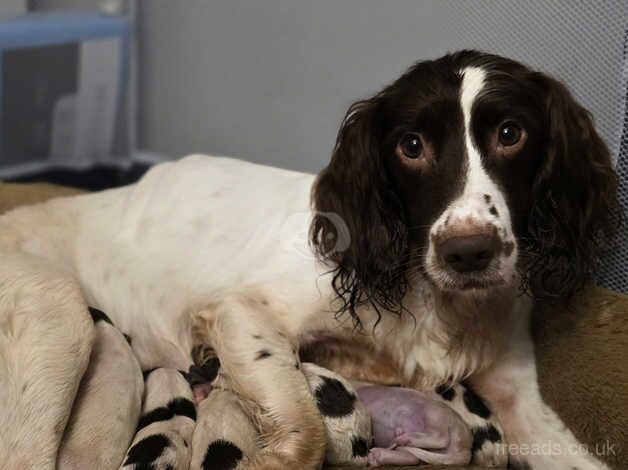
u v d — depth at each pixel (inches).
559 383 21.6
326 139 34.3
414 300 21.6
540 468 21.4
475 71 19.1
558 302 22.2
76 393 20.5
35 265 21.5
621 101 22.6
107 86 42.4
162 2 41.1
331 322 21.8
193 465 19.6
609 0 23.2
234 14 37.3
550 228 20.2
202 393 22.8
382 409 21.5
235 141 39.0
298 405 19.9
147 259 24.7
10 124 40.4
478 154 18.5
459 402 22.2
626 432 20.0
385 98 20.2
